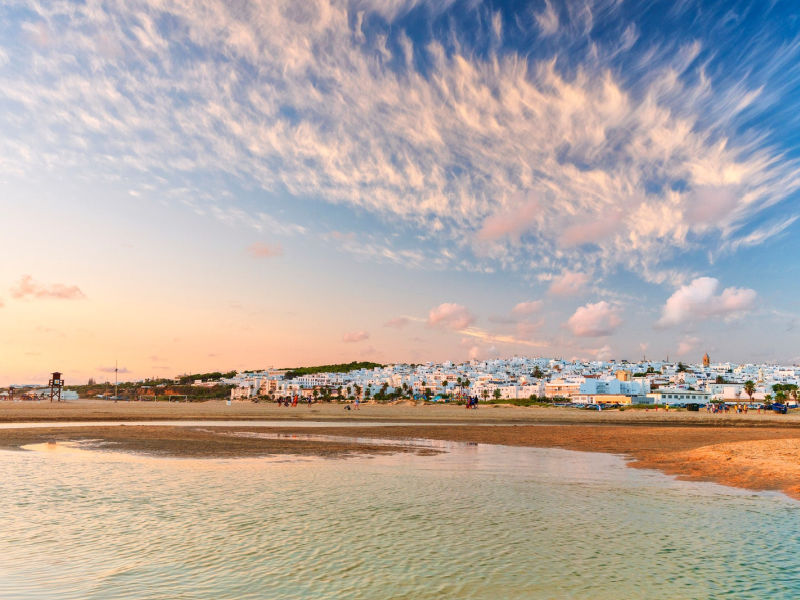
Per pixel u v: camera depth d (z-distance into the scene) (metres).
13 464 27.69
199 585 10.62
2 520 15.73
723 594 10.38
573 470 27.69
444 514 17.02
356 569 11.70
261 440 42.88
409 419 86.00
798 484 22.44
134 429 52.12
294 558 12.42
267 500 18.97
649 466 29.38
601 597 10.20
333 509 17.59
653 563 12.27
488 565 12.04
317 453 34.47
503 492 20.95
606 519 16.50
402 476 24.94
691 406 164.12
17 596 9.88
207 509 17.44
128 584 10.62
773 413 141.50
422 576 11.29
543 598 10.12
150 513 16.80
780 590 10.59
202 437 44.47
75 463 28.23
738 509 18.00
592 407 183.00
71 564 11.86
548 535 14.60
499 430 59.72
